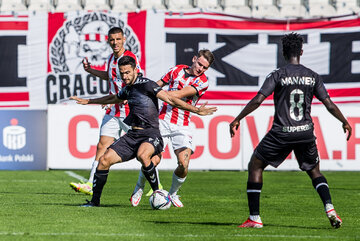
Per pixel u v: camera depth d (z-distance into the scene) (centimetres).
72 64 5469
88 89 5475
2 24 5488
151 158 2594
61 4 5547
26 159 4984
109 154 2495
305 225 2162
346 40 5431
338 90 5438
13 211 2417
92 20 5472
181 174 2653
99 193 2592
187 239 1817
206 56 2645
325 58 5447
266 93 1991
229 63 5462
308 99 2022
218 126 4925
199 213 2464
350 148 4912
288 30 5466
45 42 5484
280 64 5472
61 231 1933
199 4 5544
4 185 3712
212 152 4925
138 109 2444
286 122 1994
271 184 4022
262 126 4938
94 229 1983
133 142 2473
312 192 3484
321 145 4922
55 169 5050
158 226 2075
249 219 2077
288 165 5038
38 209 2484
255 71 5466
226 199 3061
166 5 5538
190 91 2627
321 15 5506
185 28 5478
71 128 4916
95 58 5466
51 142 4919
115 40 2975
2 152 4972
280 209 2675
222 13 5488
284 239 1841
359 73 5422
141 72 2930
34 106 5491
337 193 3466
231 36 5469
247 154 4944
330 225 2170
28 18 5494
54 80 5478
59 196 3078
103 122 3095
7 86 5488
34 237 1819
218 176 4597
